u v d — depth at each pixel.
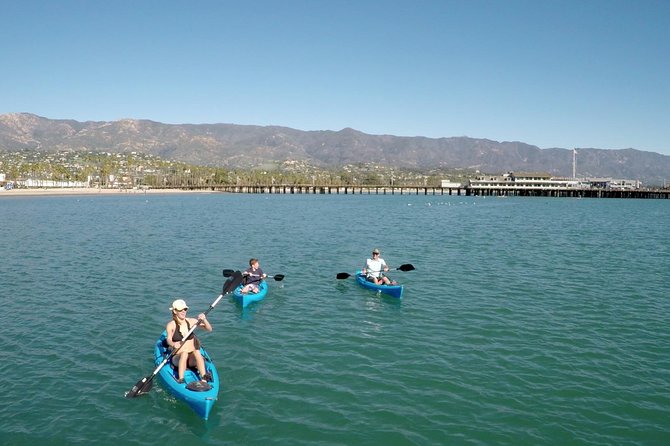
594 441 10.66
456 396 12.63
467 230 54.62
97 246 38.81
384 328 18.00
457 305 21.20
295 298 22.25
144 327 17.88
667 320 19.20
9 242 41.00
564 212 94.62
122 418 11.47
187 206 106.75
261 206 109.00
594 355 15.48
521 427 11.20
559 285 25.28
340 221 66.25
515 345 16.30
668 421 11.51
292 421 11.37
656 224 65.38
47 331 17.33
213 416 11.59
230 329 17.77
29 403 12.10
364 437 10.75
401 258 33.88
